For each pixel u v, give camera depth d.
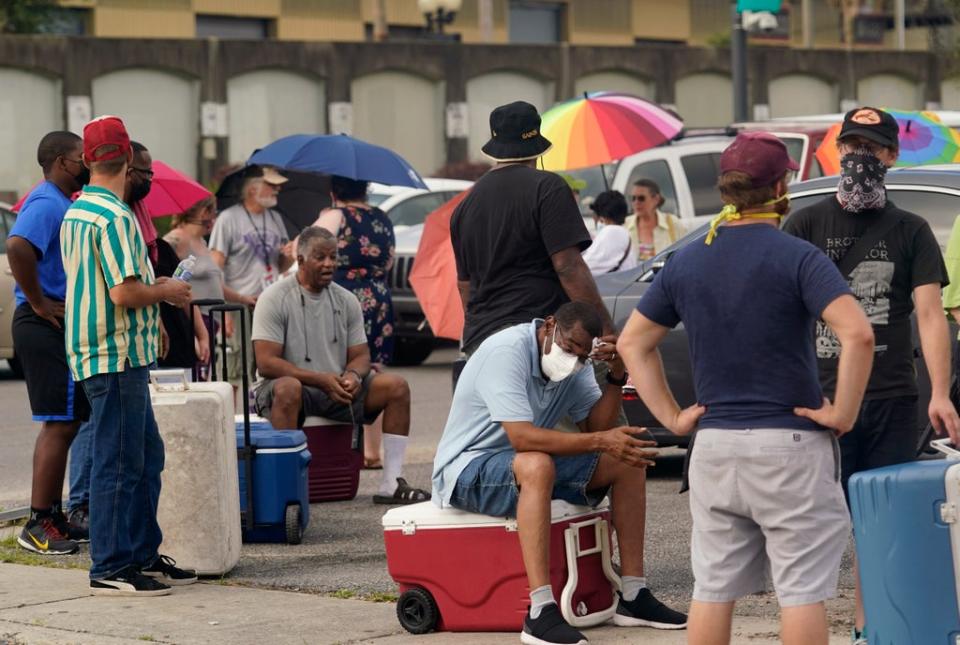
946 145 28.61
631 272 24.08
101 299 17.06
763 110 95.81
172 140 77.75
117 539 17.47
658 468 26.05
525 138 16.83
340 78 82.00
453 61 85.50
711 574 12.04
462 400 15.81
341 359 23.42
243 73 79.31
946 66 98.81
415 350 44.53
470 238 16.97
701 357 11.88
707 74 94.31
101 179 17.38
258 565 19.23
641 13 119.81
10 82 72.69
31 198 19.66
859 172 14.16
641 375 12.24
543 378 15.41
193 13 100.94
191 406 18.30
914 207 20.44
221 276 26.84
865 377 11.41
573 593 15.45
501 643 15.23
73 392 19.86
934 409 14.03
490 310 16.86
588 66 89.88
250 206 29.97
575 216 16.50
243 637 15.66
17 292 19.86
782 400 11.63
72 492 20.94
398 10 110.00
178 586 18.11
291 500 20.33
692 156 37.53
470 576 15.58
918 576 11.76
